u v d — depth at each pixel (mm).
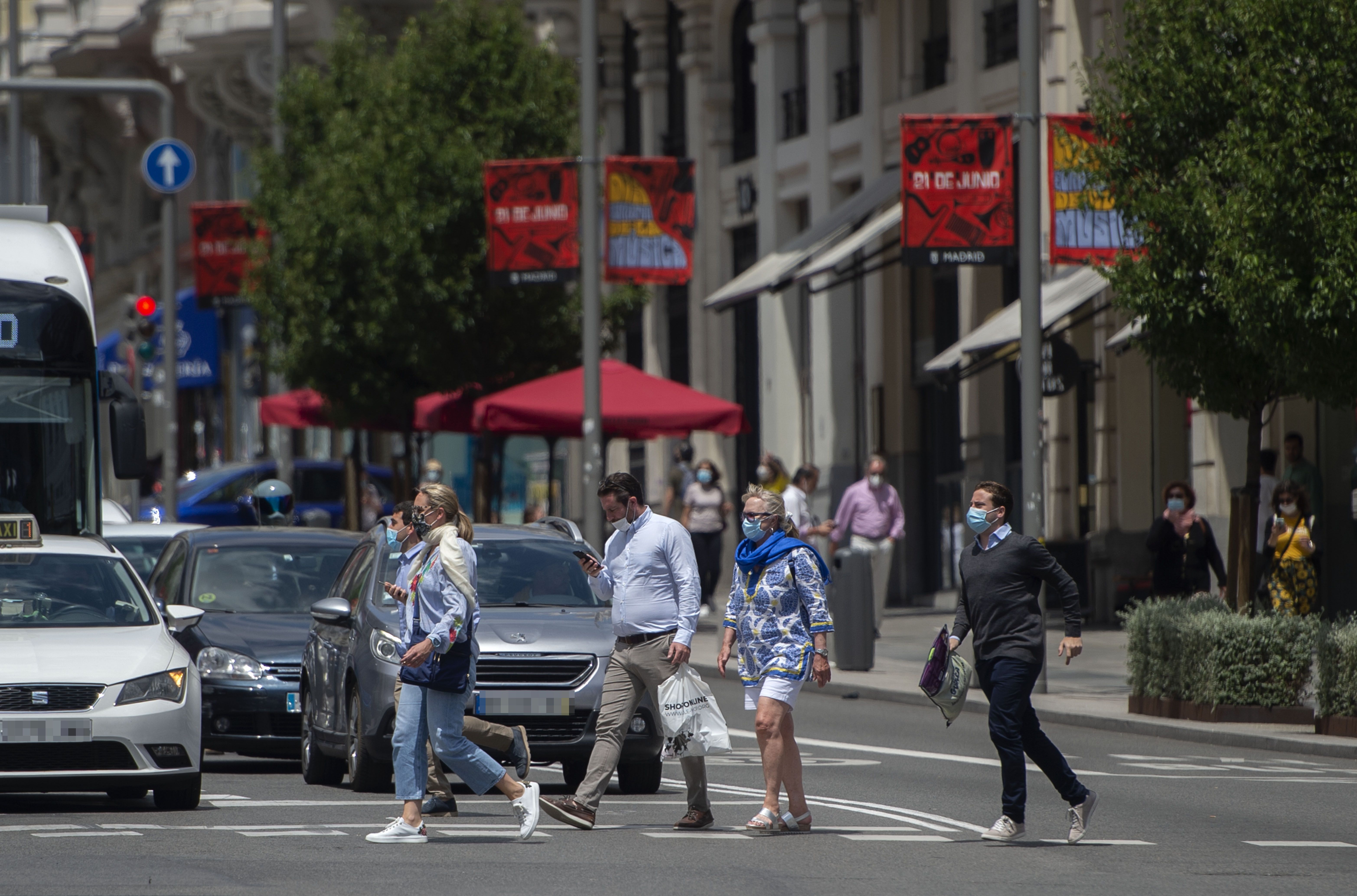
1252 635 65500
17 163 163250
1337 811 48156
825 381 125812
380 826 44781
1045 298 97250
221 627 57531
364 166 113938
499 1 148625
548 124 116250
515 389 102625
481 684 49344
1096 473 102562
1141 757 60125
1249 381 68750
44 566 50719
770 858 40094
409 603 42344
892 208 109875
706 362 143625
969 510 44031
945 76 116375
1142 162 68688
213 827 44438
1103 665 85500
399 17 169000
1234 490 70438
